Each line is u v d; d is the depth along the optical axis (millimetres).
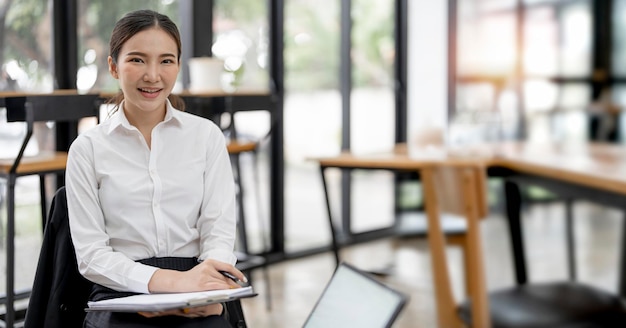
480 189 2633
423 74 5980
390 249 5281
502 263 5012
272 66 4812
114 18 3959
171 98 1952
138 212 1795
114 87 3980
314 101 5141
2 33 3531
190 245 1861
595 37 7129
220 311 1711
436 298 3195
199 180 1864
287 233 5023
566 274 4668
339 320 1676
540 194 6648
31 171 2750
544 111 6840
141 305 1516
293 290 4262
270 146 4824
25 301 3602
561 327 2326
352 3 5379
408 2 5758
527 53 6727
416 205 4812
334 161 3535
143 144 1813
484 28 6406
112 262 1706
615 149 3998
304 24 5035
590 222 6203
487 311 2568
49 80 3729
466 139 6082
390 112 5797
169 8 4207
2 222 3498
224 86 4234
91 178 1783
